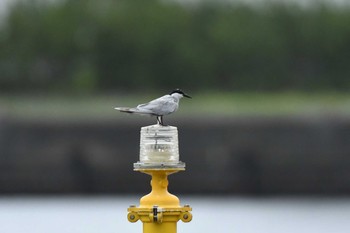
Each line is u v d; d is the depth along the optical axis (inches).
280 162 2518.5
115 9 3334.2
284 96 2972.4
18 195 2554.1
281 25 3282.5
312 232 1533.0
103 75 3284.9
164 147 482.0
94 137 2573.8
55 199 2427.4
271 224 1609.3
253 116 2559.1
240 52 3240.7
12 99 2908.5
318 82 3235.7
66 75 3289.9
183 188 2514.8
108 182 2546.8
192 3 3334.2
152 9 3314.5
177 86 3253.0
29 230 1513.3
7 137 2573.8
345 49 3262.8
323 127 2534.5
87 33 3314.5
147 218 484.4
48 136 2573.8
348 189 2503.7
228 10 3316.9
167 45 3265.3
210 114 2561.5
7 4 3368.6
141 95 3029.0
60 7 3353.8
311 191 2517.2
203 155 2529.5
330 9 3304.6
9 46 3316.9
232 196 2513.5
